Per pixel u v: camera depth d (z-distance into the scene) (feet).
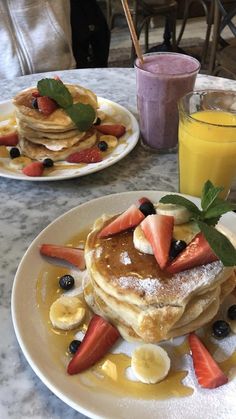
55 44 2.86
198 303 1.07
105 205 1.46
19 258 1.35
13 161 1.74
